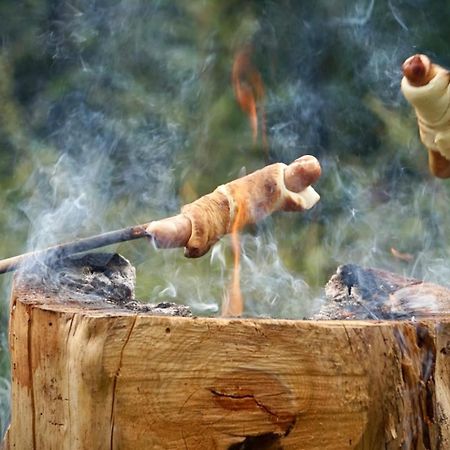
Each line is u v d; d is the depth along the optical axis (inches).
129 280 172.4
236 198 172.4
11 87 396.5
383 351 135.9
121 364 129.7
